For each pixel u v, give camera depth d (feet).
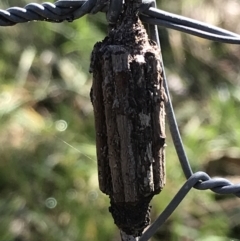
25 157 1.31
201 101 1.48
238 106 1.48
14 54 1.51
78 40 1.56
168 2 1.63
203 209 1.23
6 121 1.37
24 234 1.19
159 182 0.68
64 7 0.71
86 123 1.38
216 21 1.62
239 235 1.20
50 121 1.39
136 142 0.67
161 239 1.18
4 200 1.25
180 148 0.74
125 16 0.68
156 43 0.69
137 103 0.67
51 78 1.50
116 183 0.68
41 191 1.25
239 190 0.72
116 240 1.17
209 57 1.57
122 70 0.66
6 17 0.72
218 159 1.34
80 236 1.17
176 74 1.53
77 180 1.27
